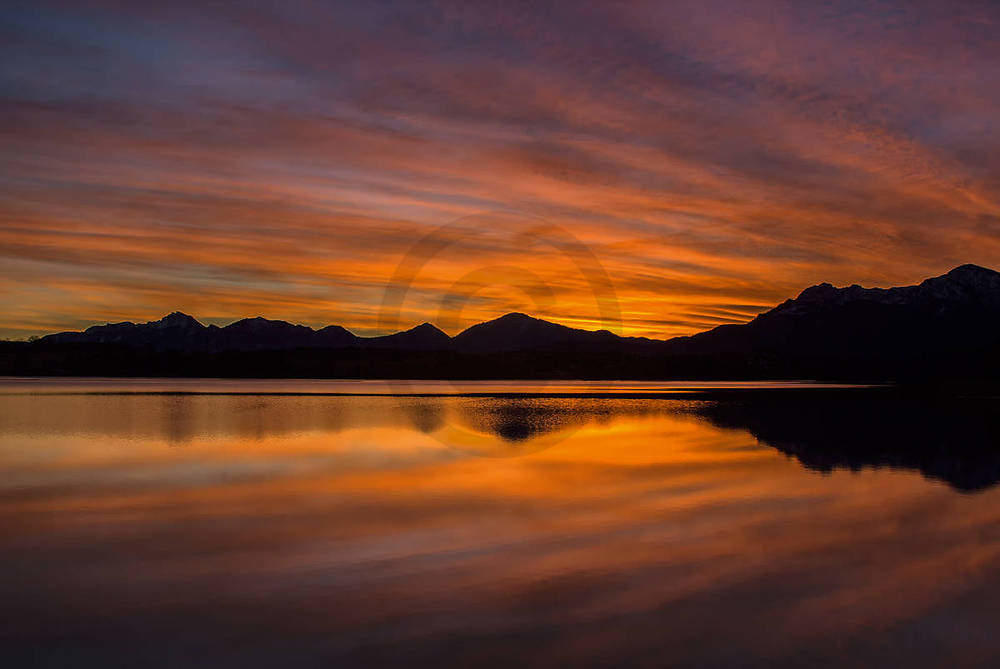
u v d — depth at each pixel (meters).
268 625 7.10
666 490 14.10
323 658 6.39
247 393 51.56
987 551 9.78
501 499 13.18
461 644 6.68
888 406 41.34
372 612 7.45
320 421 28.83
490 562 9.20
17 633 6.91
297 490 14.03
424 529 10.88
